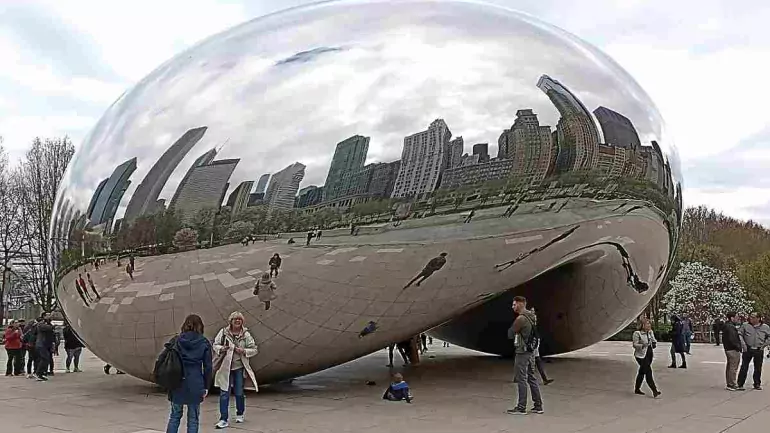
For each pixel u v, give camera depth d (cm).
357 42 898
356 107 845
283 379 1016
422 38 905
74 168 988
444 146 842
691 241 5600
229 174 837
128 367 993
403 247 845
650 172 1004
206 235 834
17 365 1434
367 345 975
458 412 855
